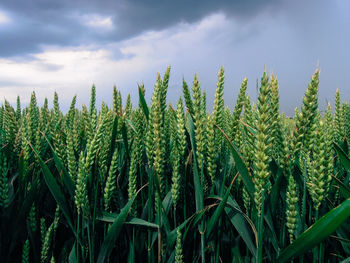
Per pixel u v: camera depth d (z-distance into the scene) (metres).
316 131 1.25
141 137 1.84
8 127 2.07
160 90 1.55
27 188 1.85
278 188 1.37
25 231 1.78
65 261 1.79
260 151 1.18
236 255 1.69
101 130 1.50
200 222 1.59
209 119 1.53
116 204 1.90
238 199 1.83
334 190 1.80
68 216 1.58
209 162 1.57
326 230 1.08
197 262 1.75
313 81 1.24
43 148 2.08
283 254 1.22
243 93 1.62
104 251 1.56
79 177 1.44
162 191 1.73
